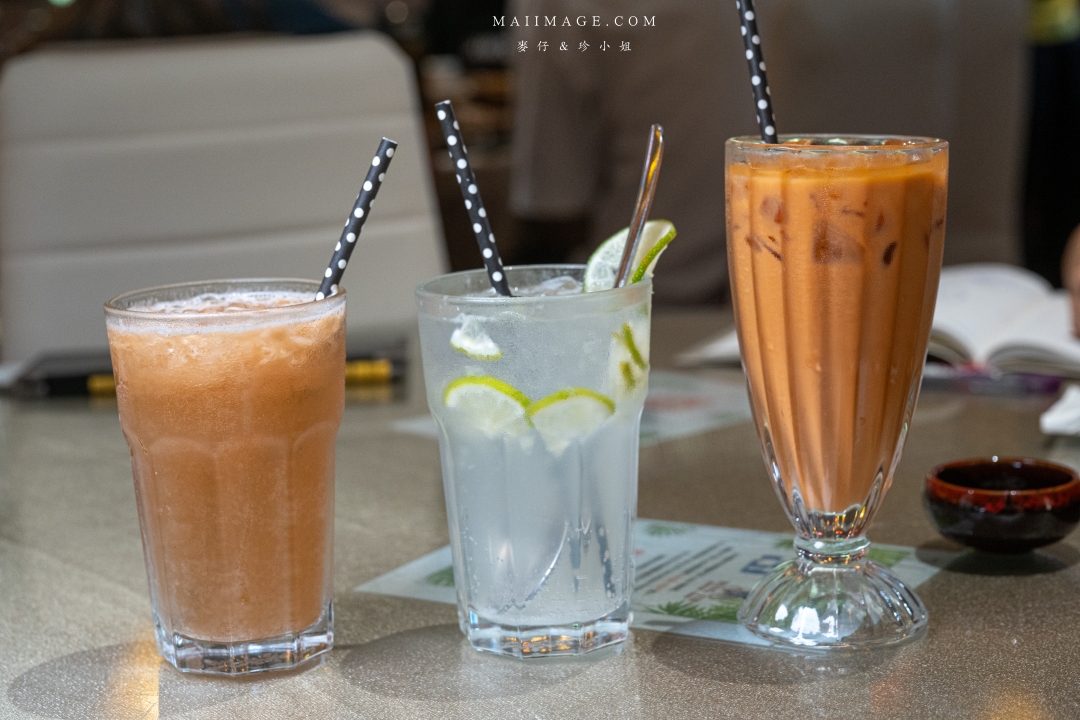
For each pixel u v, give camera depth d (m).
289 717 0.78
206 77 1.85
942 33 3.10
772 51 3.01
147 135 1.82
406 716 0.78
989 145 3.25
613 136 2.95
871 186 0.80
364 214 0.84
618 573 0.83
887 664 0.81
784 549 0.94
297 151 1.88
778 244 0.82
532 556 0.82
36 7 2.42
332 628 0.84
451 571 0.93
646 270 0.84
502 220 3.36
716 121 2.89
